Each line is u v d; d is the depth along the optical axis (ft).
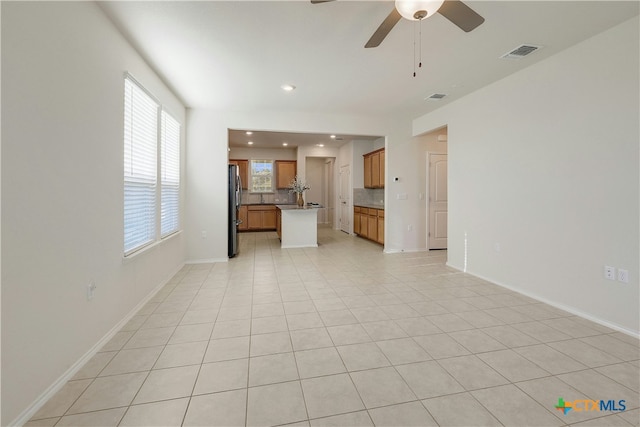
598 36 8.24
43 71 5.12
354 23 7.68
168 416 4.88
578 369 6.16
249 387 5.62
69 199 5.85
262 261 16.03
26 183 4.75
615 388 5.56
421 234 18.99
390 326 8.16
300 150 28.35
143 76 9.57
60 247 5.59
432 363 6.39
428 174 18.88
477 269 13.00
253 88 12.32
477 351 6.87
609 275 8.11
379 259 16.56
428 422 4.75
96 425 4.68
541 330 7.91
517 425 4.69
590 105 8.48
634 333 7.58
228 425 4.71
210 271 13.92
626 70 7.65
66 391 5.47
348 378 5.88
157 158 10.74
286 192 30.96
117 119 7.79
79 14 6.16
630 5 6.95
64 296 5.70
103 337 7.14
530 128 10.32
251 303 9.88
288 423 4.75
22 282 4.68
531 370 6.13
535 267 10.25
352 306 9.60
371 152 23.48
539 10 7.13
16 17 4.53
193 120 15.25
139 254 8.95
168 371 6.11
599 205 8.32
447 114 14.78
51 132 5.33
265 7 6.98
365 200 25.76
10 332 4.47
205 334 7.72
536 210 10.17
